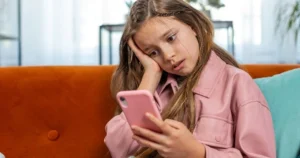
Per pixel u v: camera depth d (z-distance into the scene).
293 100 0.82
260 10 2.52
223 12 2.53
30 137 0.94
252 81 0.81
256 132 0.72
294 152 0.77
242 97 0.76
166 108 0.82
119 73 0.93
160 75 0.86
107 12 2.63
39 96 0.94
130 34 0.82
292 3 2.44
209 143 0.74
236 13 2.53
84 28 2.67
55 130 0.95
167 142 0.63
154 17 0.78
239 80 0.79
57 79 0.95
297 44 2.47
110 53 2.58
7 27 2.67
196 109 0.80
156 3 0.80
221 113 0.77
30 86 0.94
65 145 0.94
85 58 2.68
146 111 0.63
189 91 0.81
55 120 0.95
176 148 0.64
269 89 0.87
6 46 2.67
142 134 0.65
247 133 0.72
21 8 2.67
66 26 2.68
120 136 0.84
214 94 0.80
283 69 1.00
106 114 0.95
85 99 0.96
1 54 2.66
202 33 0.84
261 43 2.53
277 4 2.48
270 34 2.51
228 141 0.75
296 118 0.79
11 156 0.92
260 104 0.76
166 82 0.88
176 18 0.80
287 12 2.46
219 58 0.88
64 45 2.69
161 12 0.79
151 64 0.85
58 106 0.95
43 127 0.95
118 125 0.85
